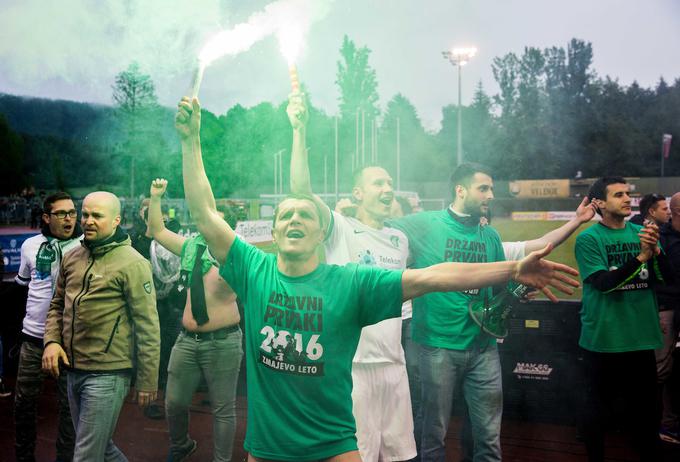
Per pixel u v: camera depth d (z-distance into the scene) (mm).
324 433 1860
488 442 2885
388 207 2977
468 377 2959
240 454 3715
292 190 2420
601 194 3262
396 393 2793
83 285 2625
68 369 2625
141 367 2678
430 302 2941
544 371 4258
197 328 3121
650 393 3164
